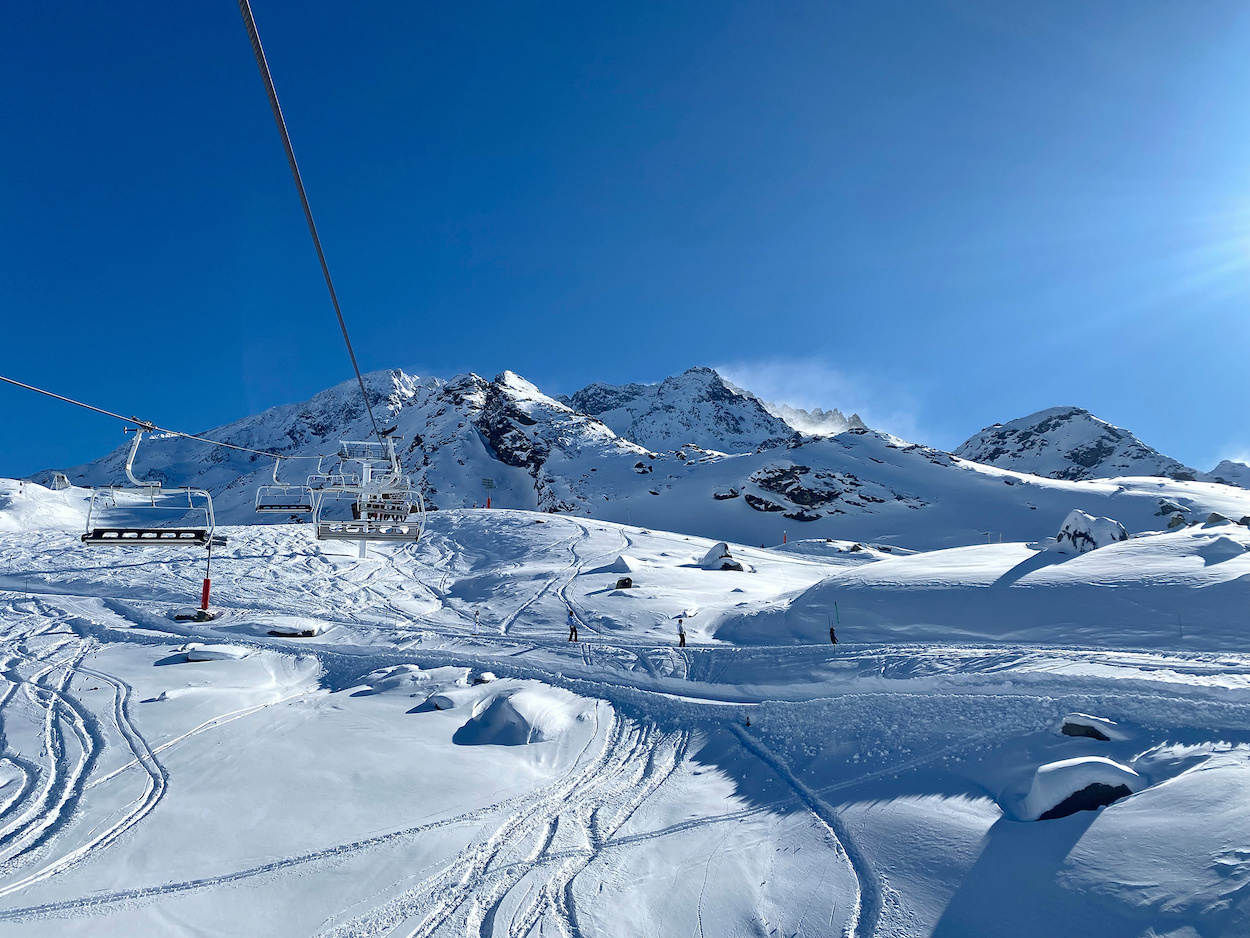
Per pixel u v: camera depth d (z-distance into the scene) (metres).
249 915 10.90
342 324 8.39
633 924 10.55
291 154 5.05
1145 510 110.44
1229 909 8.00
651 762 18.47
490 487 166.75
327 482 22.33
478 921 10.77
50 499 97.00
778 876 11.55
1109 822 10.58
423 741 19.48
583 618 39.97
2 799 15.19
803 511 126.19
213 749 18.30
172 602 43.53
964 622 28.33
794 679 24.81
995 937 9.02
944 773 14.44
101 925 10.48
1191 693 16.25
